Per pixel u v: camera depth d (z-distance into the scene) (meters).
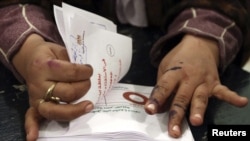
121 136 0.73
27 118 0.75
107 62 0.78
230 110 0.82
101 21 0.82
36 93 0.74
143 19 1.07
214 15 0.88
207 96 0.76
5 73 0.90
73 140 0.73
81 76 0.72
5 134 0.77
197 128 0.78
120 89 0.83
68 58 0.76
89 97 0.75
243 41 0.94
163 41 0.87
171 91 0.75
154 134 0.74
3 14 0.86
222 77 0.89
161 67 0.82
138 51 0.97
